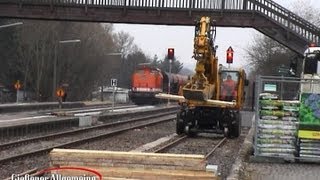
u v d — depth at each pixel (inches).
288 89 828.6
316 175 641.6
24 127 1176.8
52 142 1007.6
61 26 3494.1
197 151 912.9
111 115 1801.2
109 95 4488.2
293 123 766.5
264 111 770.2
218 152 918.4
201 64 1155.9
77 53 3676.2
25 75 3344.0
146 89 3068.4
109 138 1130.7
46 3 1521.9
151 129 1462.8
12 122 1235.2
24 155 761.6
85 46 3750.0
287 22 1429.6
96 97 4480.8
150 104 3115.2
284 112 767.7
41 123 1259.8
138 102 3115.2
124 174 462.9
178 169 464.1
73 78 3668.8
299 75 987.3
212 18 1465.3
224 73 1272.1
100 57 3949.3
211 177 459.5
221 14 1464.1
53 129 1328.7
